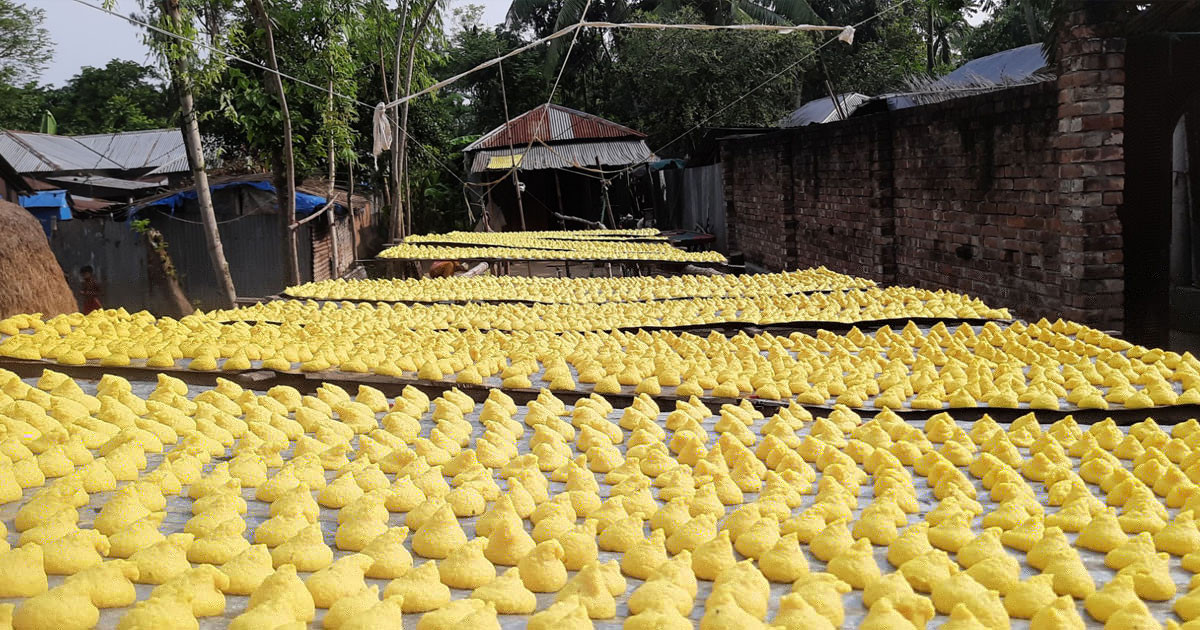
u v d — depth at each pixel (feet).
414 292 35.55
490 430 15.55
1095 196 27.58
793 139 58.70
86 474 12.80
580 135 99.14
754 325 27.20
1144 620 8.65
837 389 18.70
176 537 10.50
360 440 14.80
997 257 34.94
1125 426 17.03
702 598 9.80
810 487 13.28
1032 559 10.62
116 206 78.38
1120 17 26.94
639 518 11.55
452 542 10.88
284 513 11.84
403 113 73.87
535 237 66.59
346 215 82.38
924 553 10.22
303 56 54.29
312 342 22.47
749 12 97.40
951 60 121.49
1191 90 27.61
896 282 44.86
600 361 20.67
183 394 18.07
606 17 112.37
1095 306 27.89
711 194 81.71
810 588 9.36
